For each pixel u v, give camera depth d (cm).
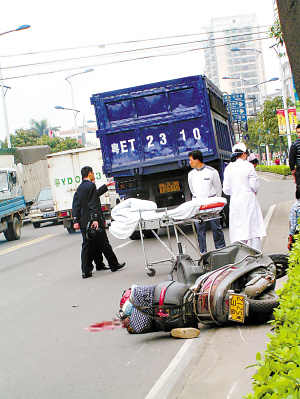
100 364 534
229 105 1970
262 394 210
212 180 941
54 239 1978
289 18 497
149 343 580
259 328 556
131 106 1318
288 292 359
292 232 769
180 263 698
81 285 969
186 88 1291
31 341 655
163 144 1313
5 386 511
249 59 18750
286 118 3888
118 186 1394
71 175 2138
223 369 454
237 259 651
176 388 433
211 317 570
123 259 1184
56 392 476
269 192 2555
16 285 1079
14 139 6431
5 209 2111
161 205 1430
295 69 510
